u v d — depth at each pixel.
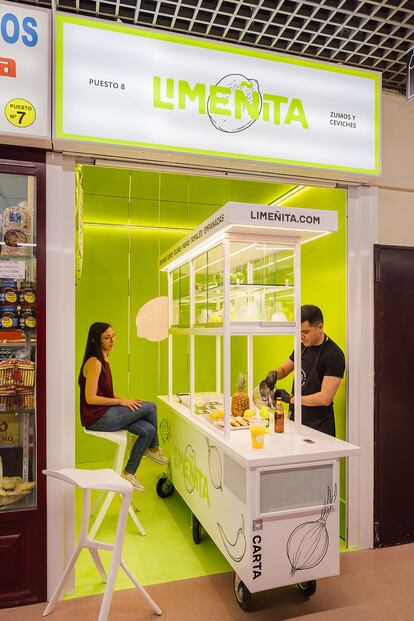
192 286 3.40
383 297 3.27
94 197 5.10
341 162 3.02
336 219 2.62
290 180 3.14
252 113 2.82
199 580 2.74
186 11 2.85
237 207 2.41
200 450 3.05
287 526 2.30
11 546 2.50
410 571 2.86
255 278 2.75
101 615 2.12
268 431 2.76
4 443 2.61
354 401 3.23
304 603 2.51
